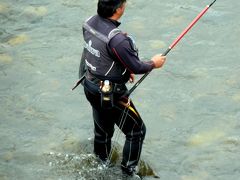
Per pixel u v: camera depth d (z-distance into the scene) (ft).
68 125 59.41
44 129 58.80
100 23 43.52
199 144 55.77
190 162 53.31
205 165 52.85
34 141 56.80
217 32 76.13
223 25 77.61
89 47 44.21
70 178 51.24
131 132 48.39
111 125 49.47
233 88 64.54
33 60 71.51
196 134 57.21
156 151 55.01
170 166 52.85
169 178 51.24
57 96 64.34
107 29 42.96
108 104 44.52
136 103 62.44
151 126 58.70
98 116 48.29
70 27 79.51
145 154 54.54
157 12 81.56
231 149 54.85
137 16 80.79
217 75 67.10
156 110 61.26
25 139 57.11
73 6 84.99
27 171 52.19
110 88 44.14
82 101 63.52
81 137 57.26
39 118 60.59
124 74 44.37
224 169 52.24
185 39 74.90
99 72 44.24
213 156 54.03
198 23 78.28
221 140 56.18
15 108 62.28
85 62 46.06
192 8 82.17
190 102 62.39
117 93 44.88
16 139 57.11
